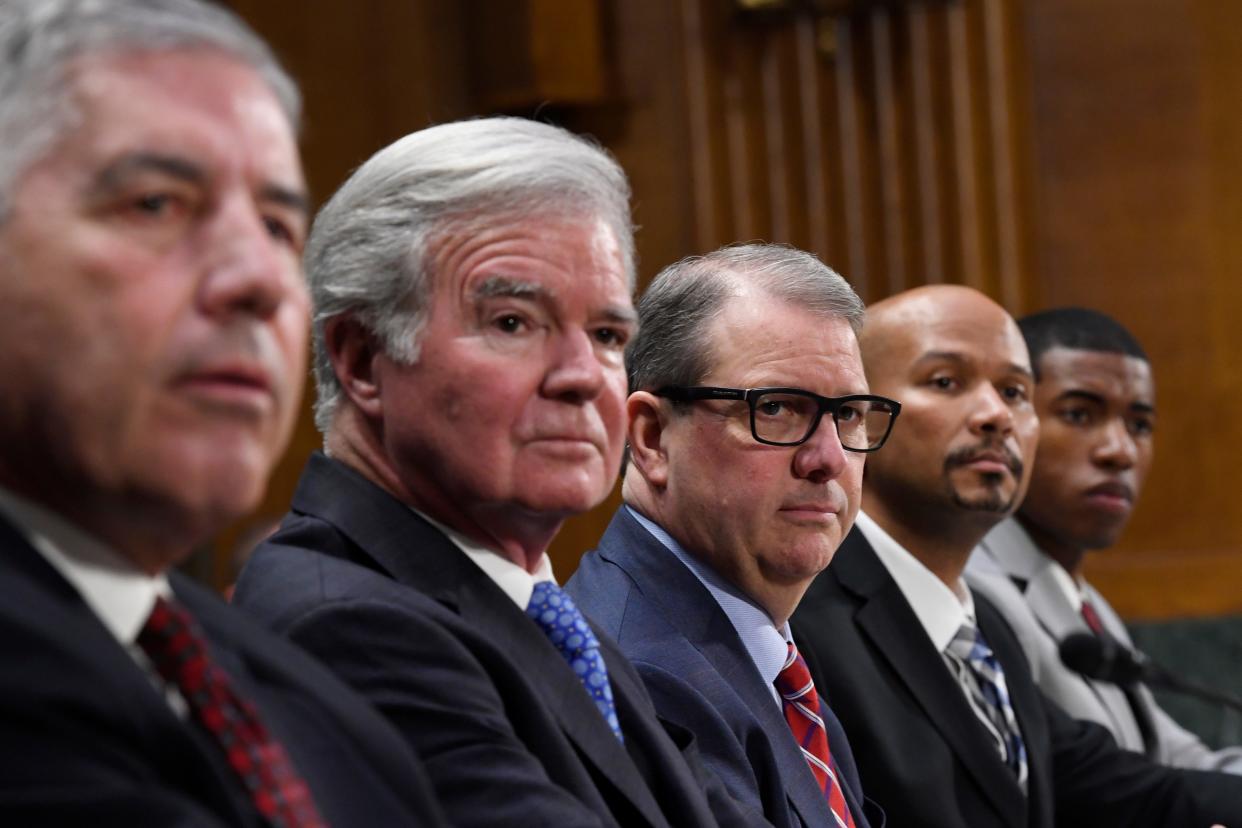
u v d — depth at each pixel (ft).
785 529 5.52
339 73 13.71
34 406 2.47
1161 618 13.85
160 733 2.43
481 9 13.96
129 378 2.47
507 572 4.20
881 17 13.94
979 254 13.87
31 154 2.48
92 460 2.48
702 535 5.57
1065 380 8.98
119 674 2.42
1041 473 8.99
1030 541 8.93
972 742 6.62
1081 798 7.86
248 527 12.53
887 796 6.37
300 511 4.20
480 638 3.87
